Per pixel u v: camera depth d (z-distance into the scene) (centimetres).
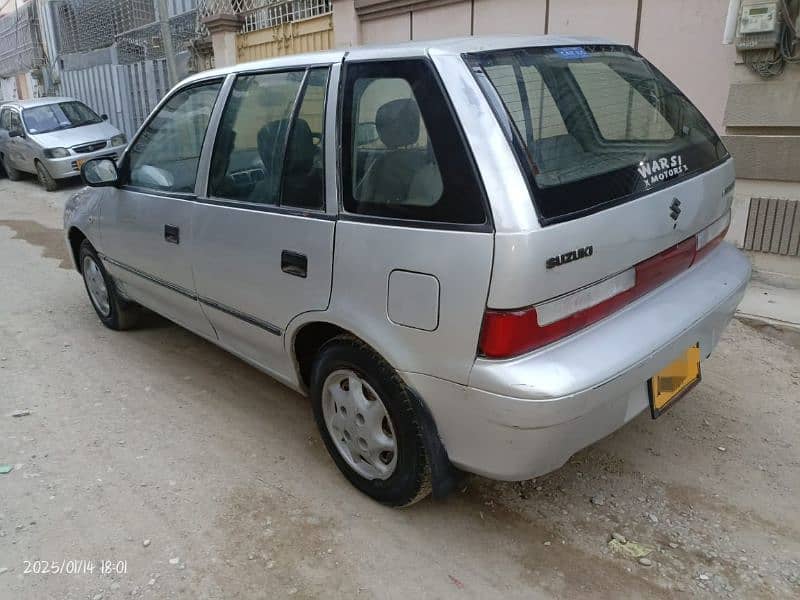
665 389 261
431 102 231
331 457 315
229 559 257
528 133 226
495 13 629
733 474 300
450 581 244
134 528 275
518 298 207
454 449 242
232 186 321
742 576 242
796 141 459
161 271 382
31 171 1227
